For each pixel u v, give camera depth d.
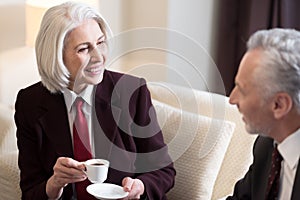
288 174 1.54
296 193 1.44
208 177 2.36
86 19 2.01
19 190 2.25
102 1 3.24
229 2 3.55
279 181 1.56
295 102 1.42
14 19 2.85
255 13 3.41
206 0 3.45
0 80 2.88
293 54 1.40
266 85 1.42
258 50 1.45
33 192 2.01
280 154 1.54
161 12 3.29
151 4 3.33
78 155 2.04
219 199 2.27
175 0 3.28
